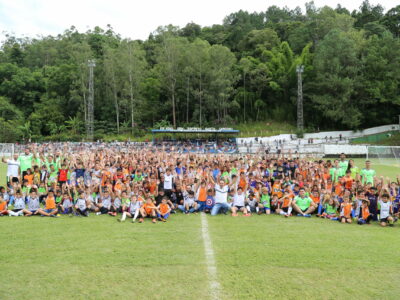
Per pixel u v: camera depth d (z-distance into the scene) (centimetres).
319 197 1222
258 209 1223
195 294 530
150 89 7031
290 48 7775
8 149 3944
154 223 1036
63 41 9888
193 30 9644
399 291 551
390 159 3678
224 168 1477
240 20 9900
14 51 9706
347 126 6425
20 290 538
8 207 1182
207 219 1111
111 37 9788
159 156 1783
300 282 579
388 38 6144
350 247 781
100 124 6606
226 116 6544
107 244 783
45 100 7262
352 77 6006
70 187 1289
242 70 6931
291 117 6981
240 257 698
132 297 518
